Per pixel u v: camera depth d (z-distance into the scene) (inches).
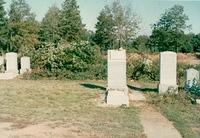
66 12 3115.2
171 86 783.7
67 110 599.2
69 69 1108.5
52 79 1083.9
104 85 948.0
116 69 733.9
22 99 703.1
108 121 522.3
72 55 1106.1
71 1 3127.5
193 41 4001.0
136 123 511.5
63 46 1137.4
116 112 592.1
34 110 595.2
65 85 938.1
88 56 1126.4
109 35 3393.2
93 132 457.1
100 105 652.7
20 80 1059.3
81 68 1104.2
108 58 738.2
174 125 505.4
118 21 3316.9
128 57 1203.9
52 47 1163.9
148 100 714.8
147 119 547.5
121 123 509.7
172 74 796.0
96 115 563.2
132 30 3294.8
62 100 698.2
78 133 451.8
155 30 4126.5
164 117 564.1
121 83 732.7
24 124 498.0
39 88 869.2
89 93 791.1
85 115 561.3
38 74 1094.4
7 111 584.1
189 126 500.1
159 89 801.6
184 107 647.1
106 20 3435.0
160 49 4097.0
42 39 3287.4
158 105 666.2
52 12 3287.4
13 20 3309.5
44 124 498.3
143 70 1094.4
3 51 3102.9
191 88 762.2
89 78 1091.9
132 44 3297.2
